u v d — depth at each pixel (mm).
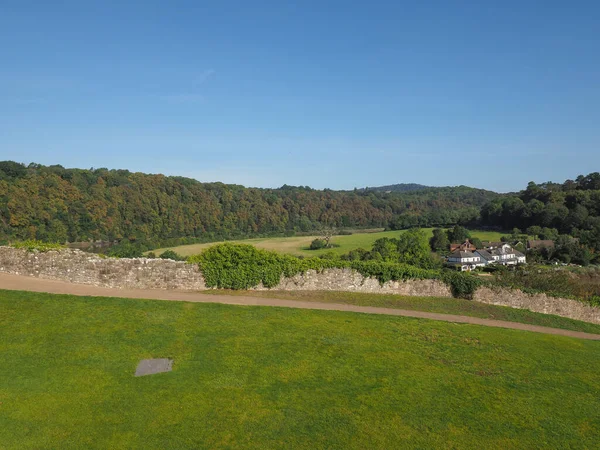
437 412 9609
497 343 14445
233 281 18234
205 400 9414
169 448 7859
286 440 8305
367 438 8508
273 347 12258
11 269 16969
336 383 10547
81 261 16781
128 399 9234
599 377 12484
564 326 19891
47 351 10883
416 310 18766
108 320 12883
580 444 8875
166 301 15070
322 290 19844
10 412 8484
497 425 9297
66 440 7859
